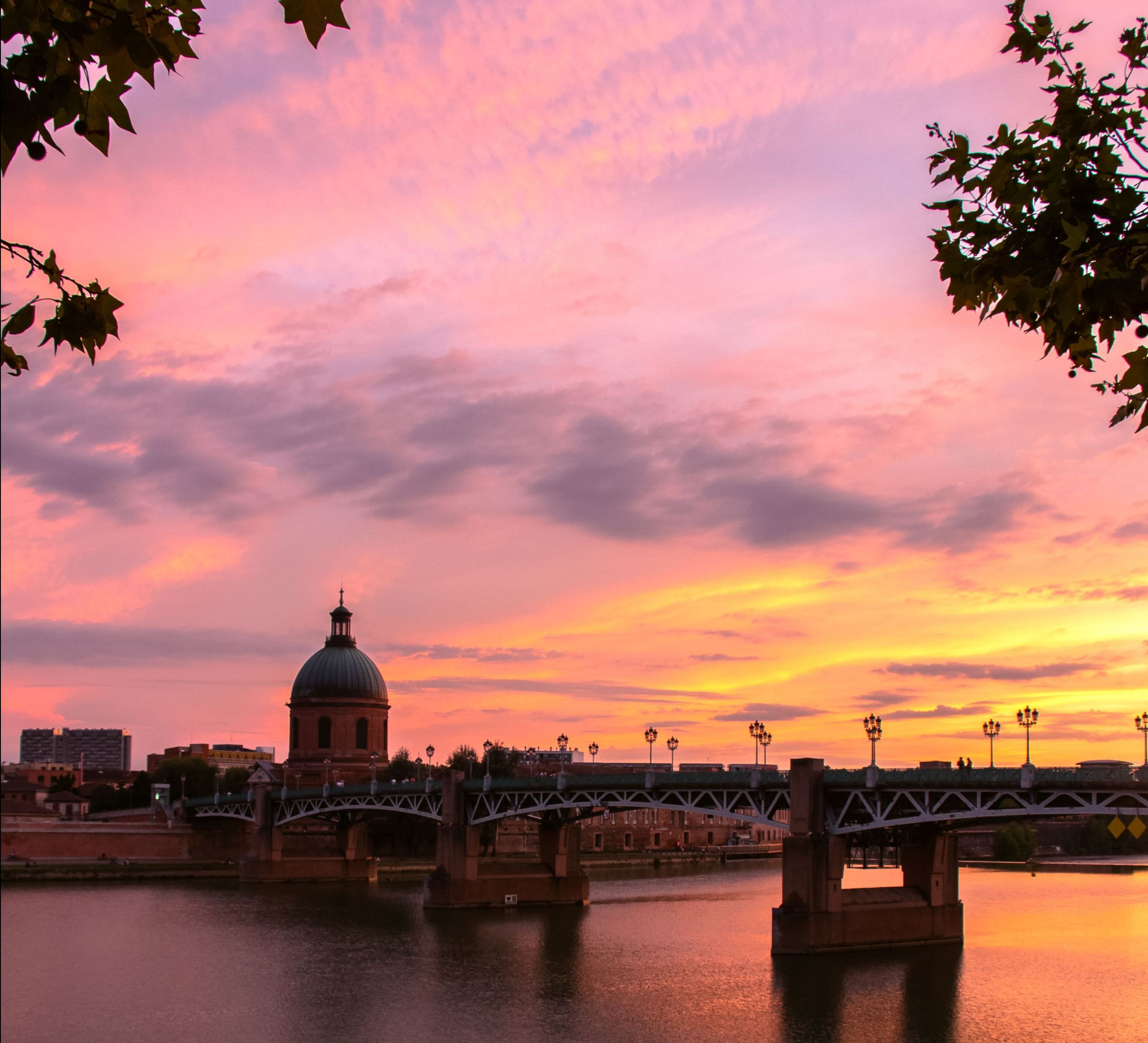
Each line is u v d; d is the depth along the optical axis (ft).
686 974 285.64
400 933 366.02
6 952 335.88
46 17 31.81
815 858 311.47
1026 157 46.52
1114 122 46.11
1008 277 45.09
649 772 381.60
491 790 432.66
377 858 617.62
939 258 46.62
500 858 569.64
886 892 324.19
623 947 330.13
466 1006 258.16
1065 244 43.83
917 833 330.13
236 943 349.61
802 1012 244.22
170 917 414.62
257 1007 261.44
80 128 32.14
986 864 630.74
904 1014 240.73
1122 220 44.11
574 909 424.87
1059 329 46.42
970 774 299.99
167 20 33.06
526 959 313.12
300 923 392.27
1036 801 292.20
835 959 300.20
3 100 30.12
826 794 324.39
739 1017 240.94
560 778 406.41
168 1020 250.98
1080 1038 221.46
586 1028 236.84
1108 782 279.90
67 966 313.53
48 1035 239.30
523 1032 234.99
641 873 600.80
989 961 296.10
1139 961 295.07
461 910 424.05
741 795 355.97
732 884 526.57
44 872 564.71
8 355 39.17
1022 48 47.80
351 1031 238.27
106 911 434.30
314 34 28.91
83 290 39.37
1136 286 43.04
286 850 593.01
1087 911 395.55
